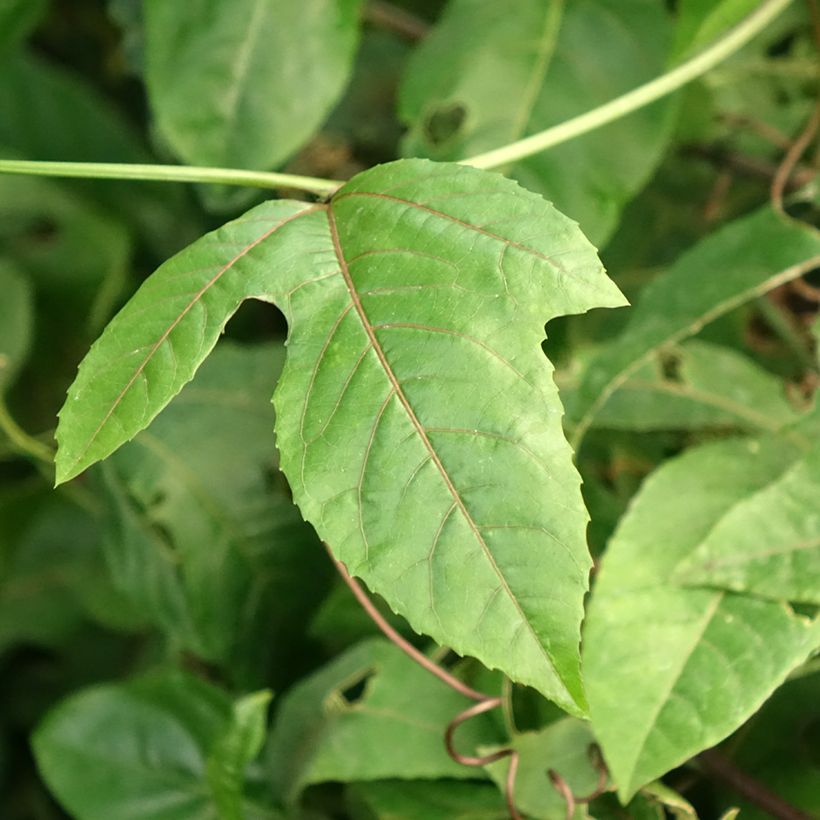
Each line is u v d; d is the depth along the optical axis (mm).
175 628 441
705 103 470
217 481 443
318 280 292
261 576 438
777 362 448
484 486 266
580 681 255
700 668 323
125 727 418
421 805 359
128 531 448
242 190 429
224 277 295
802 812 349
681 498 356
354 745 365
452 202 290
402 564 265
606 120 373
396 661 374
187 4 431
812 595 320
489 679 360
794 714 361
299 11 430
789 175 475
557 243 280
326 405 279
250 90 430
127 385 290
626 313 488
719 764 355
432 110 431
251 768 393
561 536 260
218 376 452
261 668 437
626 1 430
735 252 388
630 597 338
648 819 335
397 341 280
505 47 430
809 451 335
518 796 349
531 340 274
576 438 382
